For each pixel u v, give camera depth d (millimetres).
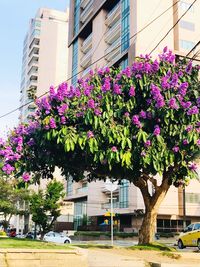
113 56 57312
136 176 12469
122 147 10969
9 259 8500
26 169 12594
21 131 12680
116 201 53188
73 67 72500
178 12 53438
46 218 37094
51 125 11266
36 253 8734
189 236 21016
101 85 12656
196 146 11664
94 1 64938
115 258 10281
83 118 11469
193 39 53688
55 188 37688
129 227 51594
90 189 58406
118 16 57938
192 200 49375
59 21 101625
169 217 48906
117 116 11633
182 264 9859
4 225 50906
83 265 9078
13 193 40562
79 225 64125
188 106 11445
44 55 96125
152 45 50719
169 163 11625
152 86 11531
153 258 10797
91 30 68750
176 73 12492
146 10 51531
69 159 12414
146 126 11625
